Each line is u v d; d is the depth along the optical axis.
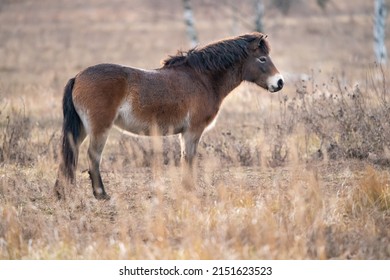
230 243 26.62
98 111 33.19
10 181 36.03
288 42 136.38
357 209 31.19
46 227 28.72
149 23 166.62
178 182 35.25
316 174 34.50
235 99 64.56
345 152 41.41
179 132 36.59
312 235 27.36
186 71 36.31
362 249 26.66
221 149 43.34
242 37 38.53
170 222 29.69
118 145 46.88
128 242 27.08
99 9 183.12
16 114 52.53
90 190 36.38
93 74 33.41
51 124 55.09
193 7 180.00
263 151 39.97
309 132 43.50
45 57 124.94
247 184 35.94
